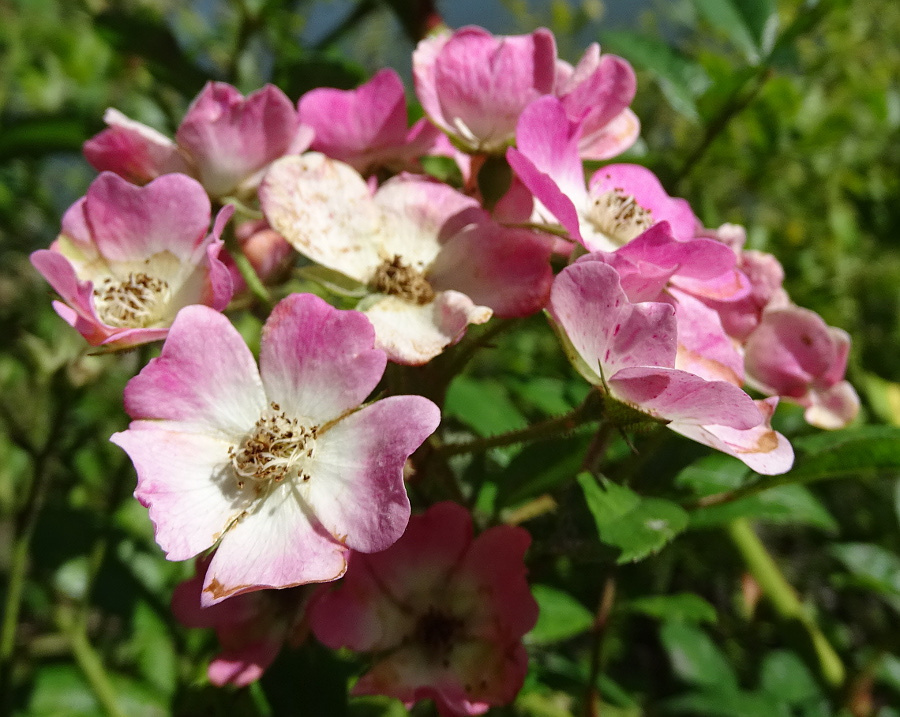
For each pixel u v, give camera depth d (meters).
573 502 0.12
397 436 0.11
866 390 0.24
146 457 0.11
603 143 0.16
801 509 0.16
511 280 0.13
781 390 0.15
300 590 0.14
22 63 0.35
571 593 0.21
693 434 0.11
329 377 0.12
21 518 0.19
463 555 0.13
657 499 0.13
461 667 0.13
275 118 0.14
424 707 0.17
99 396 0.27
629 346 0.11
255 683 0.15
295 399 0.12
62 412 0.18
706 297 0.13
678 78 0.20
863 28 0.39
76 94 0.36
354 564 0.13
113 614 0.21
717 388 0.10
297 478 0.12
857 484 0.25
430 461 0.13
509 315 0.13
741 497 0.15
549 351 0.31
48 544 0.21
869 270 0.33
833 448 0.14
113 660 0.23
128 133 0.14
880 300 0.33
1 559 0.31
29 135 0.23
